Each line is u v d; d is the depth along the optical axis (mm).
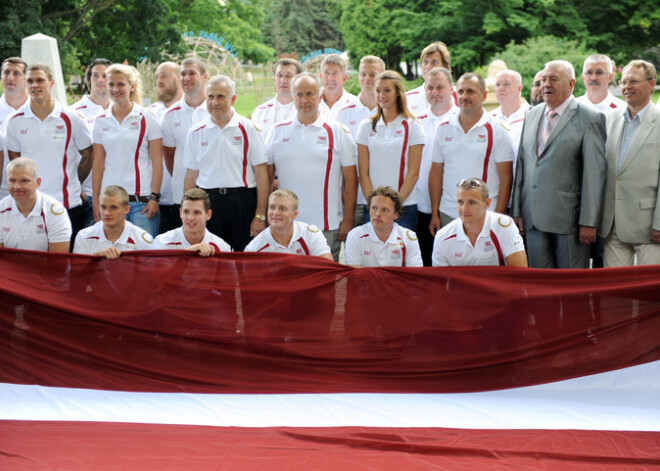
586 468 4012
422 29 27953
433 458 4105
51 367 4953
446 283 4852
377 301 4902
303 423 4504
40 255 4906
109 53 28688
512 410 4633
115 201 5281
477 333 4852
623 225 5676
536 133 5867
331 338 4941
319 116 6176
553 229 5758
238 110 25125
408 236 5480
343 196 6520
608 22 27844
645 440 4281
